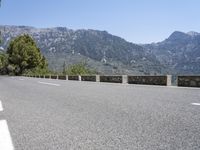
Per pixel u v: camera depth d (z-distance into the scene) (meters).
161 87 18.52
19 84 23.66
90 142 4.22
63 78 49.50
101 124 5.59
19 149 3.92
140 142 4.16
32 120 6.20
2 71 134.38
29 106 8.66
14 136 4.71
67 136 4.64
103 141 4.27
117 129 5.09
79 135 4.69
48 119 6.29
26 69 125.25
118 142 4.19
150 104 8.57
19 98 11.23
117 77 30.00
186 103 8.70
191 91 14.27
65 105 8.71
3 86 20.84
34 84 23.30
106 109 7.65
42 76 67.94
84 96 11.55
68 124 5.66
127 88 17.12
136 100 9.77
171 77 21.89
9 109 8.04
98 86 19.62
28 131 5.08
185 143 4.03
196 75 19.27
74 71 72.38
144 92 13.58
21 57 124.00
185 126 5.19
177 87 18.61
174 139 4.27
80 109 7.76
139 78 26.08
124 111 7.22
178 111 7.02
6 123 5.87
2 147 4.01
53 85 21.27
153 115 6.49
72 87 18.31
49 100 10.28
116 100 9.85
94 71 75.12
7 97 11.74
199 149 3.72
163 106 8.04
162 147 3.86
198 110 7.14
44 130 5.14
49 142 4.28
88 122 5.82
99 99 10.28
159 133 4.70
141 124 5.48
